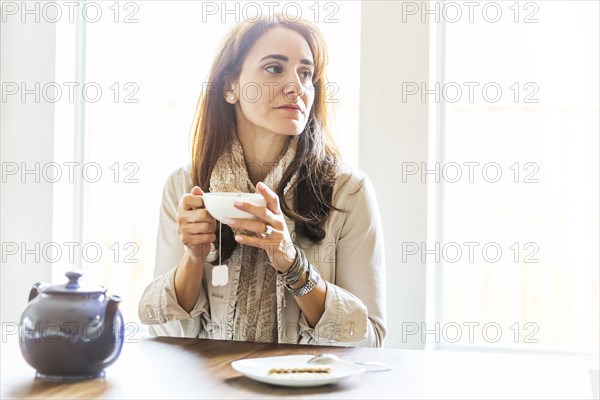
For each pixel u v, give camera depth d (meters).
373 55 2.31
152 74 2.77
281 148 1.84
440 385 1.21
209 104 1.84
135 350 1.45
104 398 1.09
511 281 2.85
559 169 2.78
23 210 2.57
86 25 2.68
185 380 1.21
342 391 1.16
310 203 1.77
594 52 2.72
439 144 2.43
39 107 2.57
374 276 1.76
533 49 2.68
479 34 2.57
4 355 1.41
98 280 2.88
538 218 2.81
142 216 2.84
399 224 2.30
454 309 2.89
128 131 2.81
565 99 2.75
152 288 1.68
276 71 1.78
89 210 2.76
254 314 1.75
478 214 2.84
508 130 2.78
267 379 1.16
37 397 1.10
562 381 1.25
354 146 2.72
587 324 2.81
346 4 2.54
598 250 2.79
